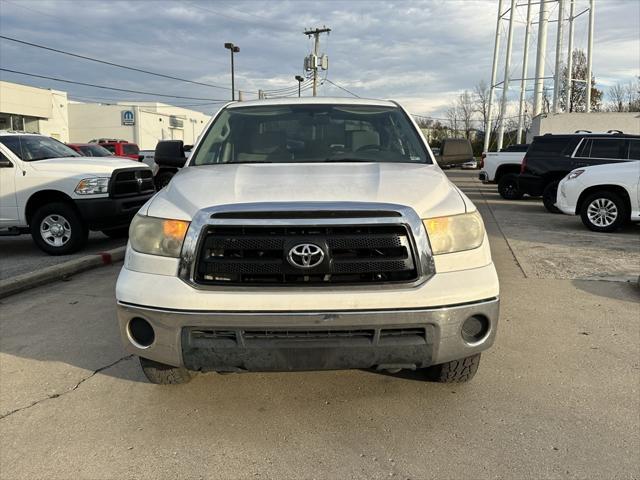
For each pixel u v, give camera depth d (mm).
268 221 2580
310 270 2549
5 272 6570
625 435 2762
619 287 5488
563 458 2574
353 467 2541
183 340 2607
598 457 2576
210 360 2633
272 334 2586
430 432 2818
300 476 2482
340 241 2568
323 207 2592
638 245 7793
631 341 4031
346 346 2578
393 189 2814
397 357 2625
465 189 19938
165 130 59344
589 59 28984
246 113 4320
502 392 3236
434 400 3150
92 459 2637
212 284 2592
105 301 5246
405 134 4094
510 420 2922
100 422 2971
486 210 12617
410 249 2609
